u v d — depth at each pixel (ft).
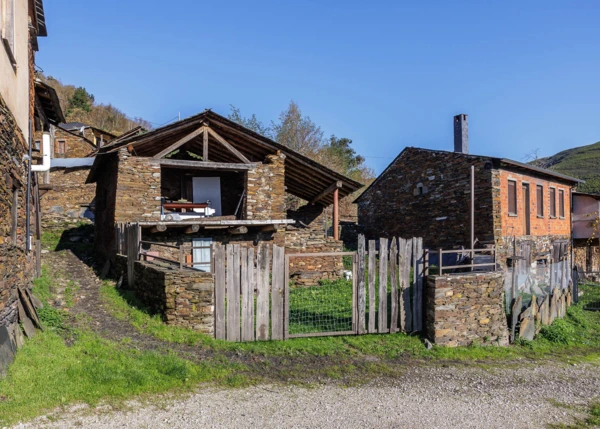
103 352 22.44
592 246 82.12
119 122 190.29
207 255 46.55
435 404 21.17
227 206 56.29
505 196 58.90
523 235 62.39
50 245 57.72
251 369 23.97
